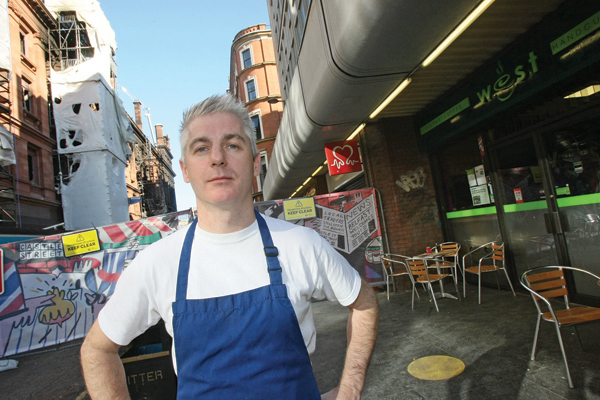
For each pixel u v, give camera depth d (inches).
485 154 218.1
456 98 223.0
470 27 151.9
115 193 716.7
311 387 38.6
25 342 196.5
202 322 38.1
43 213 609.9
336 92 188.4
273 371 36.6
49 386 163.2
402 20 126.3
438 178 271.7
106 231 211.0
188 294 40.1
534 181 185.3
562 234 170.9
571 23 141.3
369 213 267.1
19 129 558.6
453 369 123.5
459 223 256.1
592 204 154.6
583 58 138.3
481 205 230.4
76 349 219.0
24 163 562.9
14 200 519.5
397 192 267.7
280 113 965.8
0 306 195.2
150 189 1449.3
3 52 503.2
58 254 205.6
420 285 265.3
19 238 312.3
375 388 119.0
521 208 197.3
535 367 116.0
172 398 96.3
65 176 698.2
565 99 159.0
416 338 159.0
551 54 152.5
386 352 148.3
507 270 213.3
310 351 43.1
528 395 101.3
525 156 189.8
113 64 879.7
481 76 197.5
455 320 175.8
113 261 210.1
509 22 152.9
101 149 687.7
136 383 96.3
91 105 757.9
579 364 113.5
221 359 36.9
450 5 121.1
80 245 207.9
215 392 36.2
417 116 272.4
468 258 251.1
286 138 351.6
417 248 265.9
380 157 272.8
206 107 45.2
